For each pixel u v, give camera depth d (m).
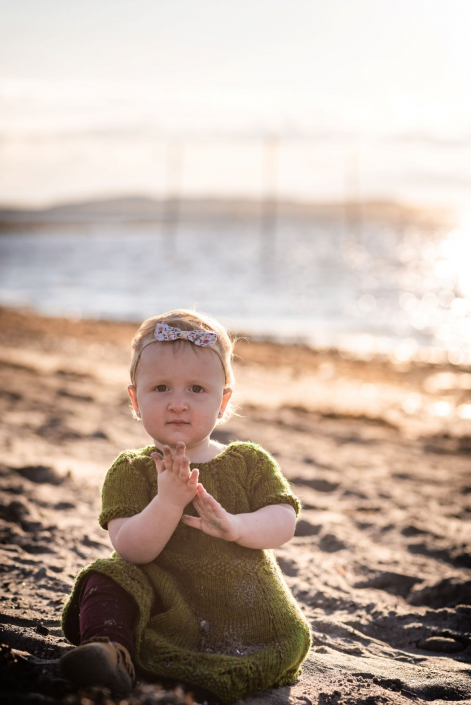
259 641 2.21
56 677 2.04
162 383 2.26
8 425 7.33
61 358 13.82
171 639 2.15
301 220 173.88
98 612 2.09
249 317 22.72
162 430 2.26
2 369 11.01
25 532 4.25
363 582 3.95
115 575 2.13
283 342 17.86
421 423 10.05
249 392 11.31
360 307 25.75
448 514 5.49
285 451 7.19
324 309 25.12
